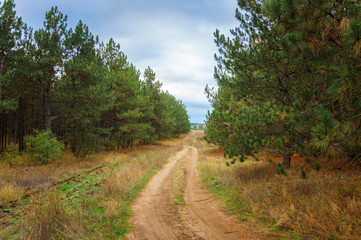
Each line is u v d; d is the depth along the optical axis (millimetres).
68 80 17203
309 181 6887
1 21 15398
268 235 4508
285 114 5516
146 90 32594
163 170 15133
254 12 8297
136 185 9914
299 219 4730
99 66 19359
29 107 24281
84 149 18953
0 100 13664
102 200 7141
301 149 5129
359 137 3668
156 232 4973
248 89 9930
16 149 15625
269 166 10688
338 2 4082
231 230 5012
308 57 4691
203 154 26391
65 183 10109
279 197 6324
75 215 5379
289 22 4367
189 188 10055
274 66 8055
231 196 7746
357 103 3846
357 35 3244
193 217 6090
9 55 15883
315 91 5398
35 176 11172
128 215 6102
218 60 10312
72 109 18281
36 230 4375
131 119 27469
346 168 7488
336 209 4594
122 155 22562
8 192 7852
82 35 18500
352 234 3801
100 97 18328
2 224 5398
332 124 3529
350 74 3484
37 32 16922
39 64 16297
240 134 8156
